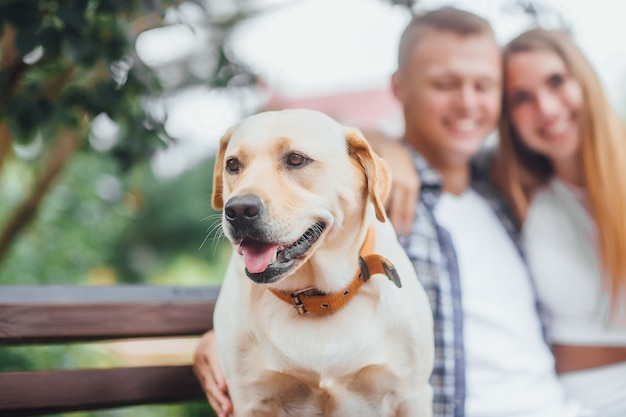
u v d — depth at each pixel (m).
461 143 2.23
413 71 2.26
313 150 1.38
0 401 1.57
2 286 1.68
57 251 4.28
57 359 3.17
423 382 1.52
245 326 1.46
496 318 2.06
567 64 2.25
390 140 2.21
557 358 2.24
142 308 1.80
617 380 2.16
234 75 3.11
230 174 1.44
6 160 3.09
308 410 1.50
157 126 2.54
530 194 2.39
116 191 5.13
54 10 2.10
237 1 3.93
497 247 2.19
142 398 1.76
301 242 1.35
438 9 2.33
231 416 1.54
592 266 2.20
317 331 1.42
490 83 2.22
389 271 1.39
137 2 2.17
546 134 2.28
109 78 2.39
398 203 2.00
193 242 9.99
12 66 2.25
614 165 2.22
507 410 1.97
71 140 3.15
